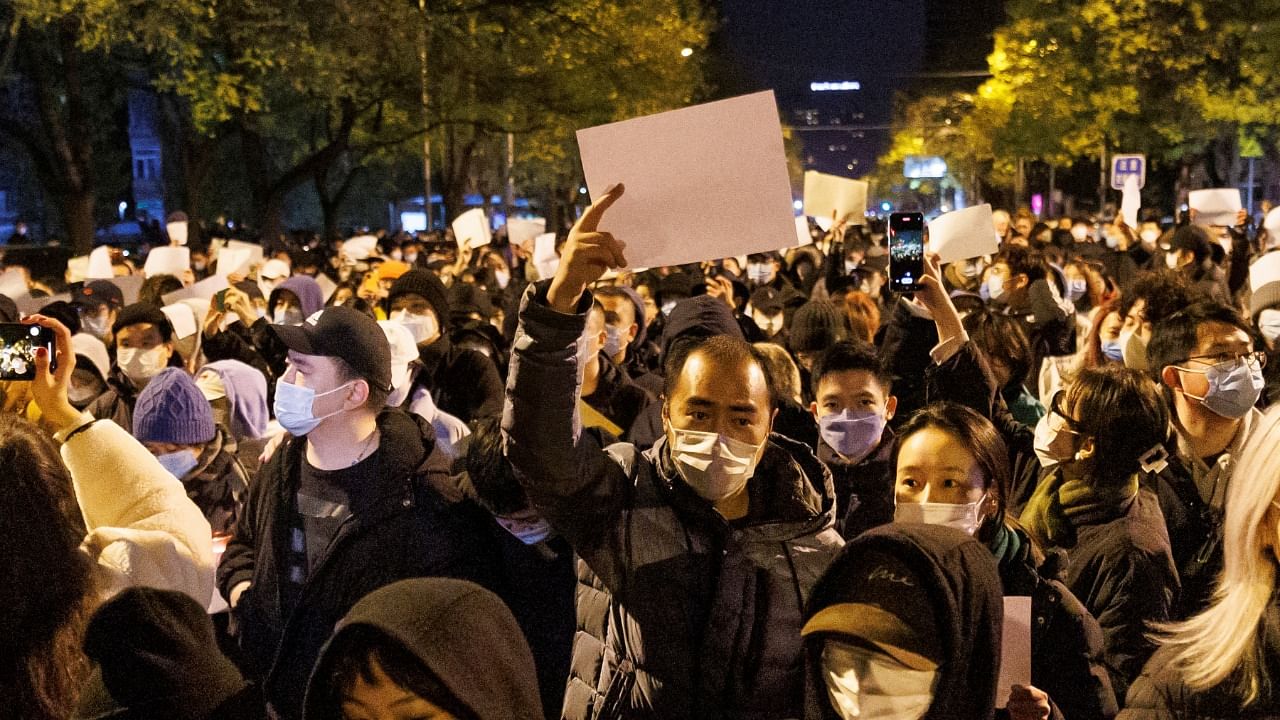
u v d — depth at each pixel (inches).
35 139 1095.0
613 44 1209.4
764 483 121.9
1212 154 1923.0
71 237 1103.6
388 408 165.5
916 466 130.5
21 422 110.5
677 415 117.6
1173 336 190.4
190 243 1094.4
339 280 664.4
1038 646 136.0
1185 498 176.1
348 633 72.3
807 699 84.8
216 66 1029.8
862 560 78.5
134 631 82.0
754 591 117.3
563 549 157.8
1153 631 149.4
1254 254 694.5
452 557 156.9
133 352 261.1
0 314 293.6
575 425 114.3
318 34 938.7
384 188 2536.9
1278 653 101.4
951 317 189.6
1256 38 1315.2
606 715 118.2
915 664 76.0
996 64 1630.2
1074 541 158.1
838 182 598.9
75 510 111.0
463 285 423.5
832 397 181.6
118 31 869.8
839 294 401.1
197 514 143.9
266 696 156.8
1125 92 1459.2
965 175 2888.8
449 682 70.9
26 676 104.4
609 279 434.6
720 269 617.6
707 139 111.4
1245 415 192.4
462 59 1160.8
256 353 343.3
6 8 1003.9
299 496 162.4
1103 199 1663.4
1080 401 159.5
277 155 1904.5
